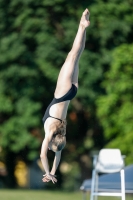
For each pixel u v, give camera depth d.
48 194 77.56
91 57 84.19
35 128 87.62
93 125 89.88
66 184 101.44
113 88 72.12
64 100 31.73
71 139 91.69
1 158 92.44
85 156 92.19
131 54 71.62
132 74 71.94
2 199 66.69
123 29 85.31
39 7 85.12
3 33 85.50
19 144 85.00
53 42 84.50
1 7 84.94
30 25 84.12
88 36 84.75
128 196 68.12
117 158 47.00
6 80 84.81
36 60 84.62
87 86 84.25
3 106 85.00
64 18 85.56
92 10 84.94
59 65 85.38
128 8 86.19
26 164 92.81
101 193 46.69
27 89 84.88
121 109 71.06
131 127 70.50
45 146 31.56
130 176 50.22
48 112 32.03
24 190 86.56
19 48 83.56
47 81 85.62
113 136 72.00
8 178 97.50
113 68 72.00
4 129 85.69
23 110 85.38
